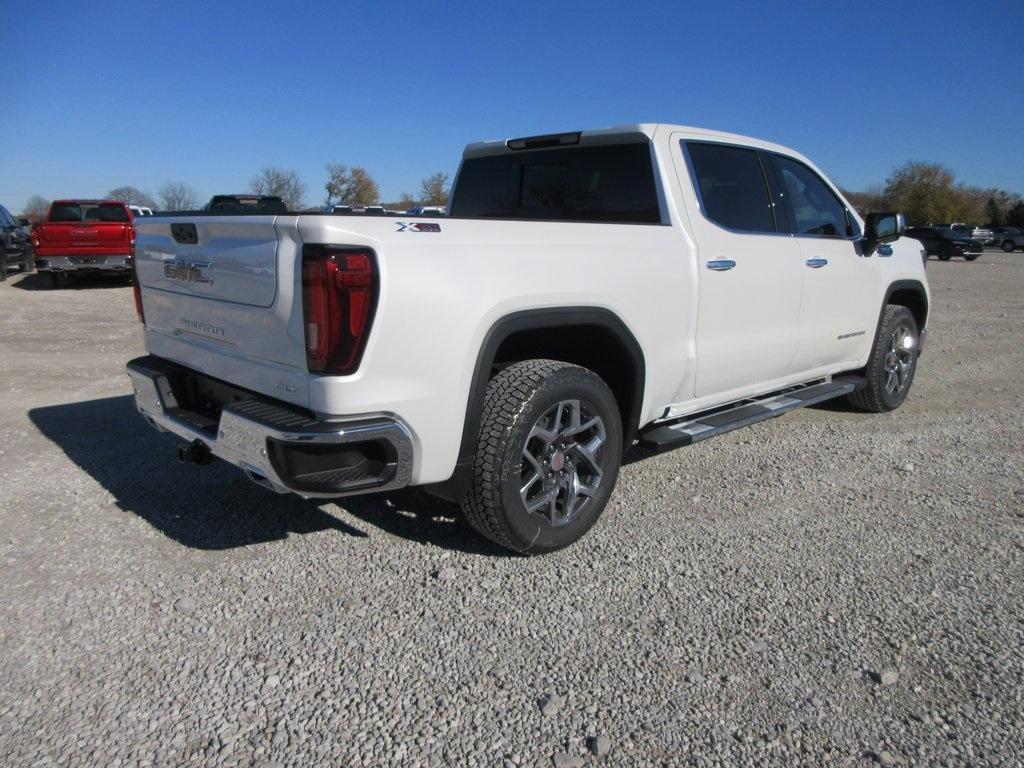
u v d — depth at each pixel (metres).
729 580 3.39
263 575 3.40
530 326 3.33
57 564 3.47
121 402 6.32
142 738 2.38
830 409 6.48
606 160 4.38
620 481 4.58
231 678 2.68
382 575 3.41
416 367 2.94
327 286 2.75
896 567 3.53
